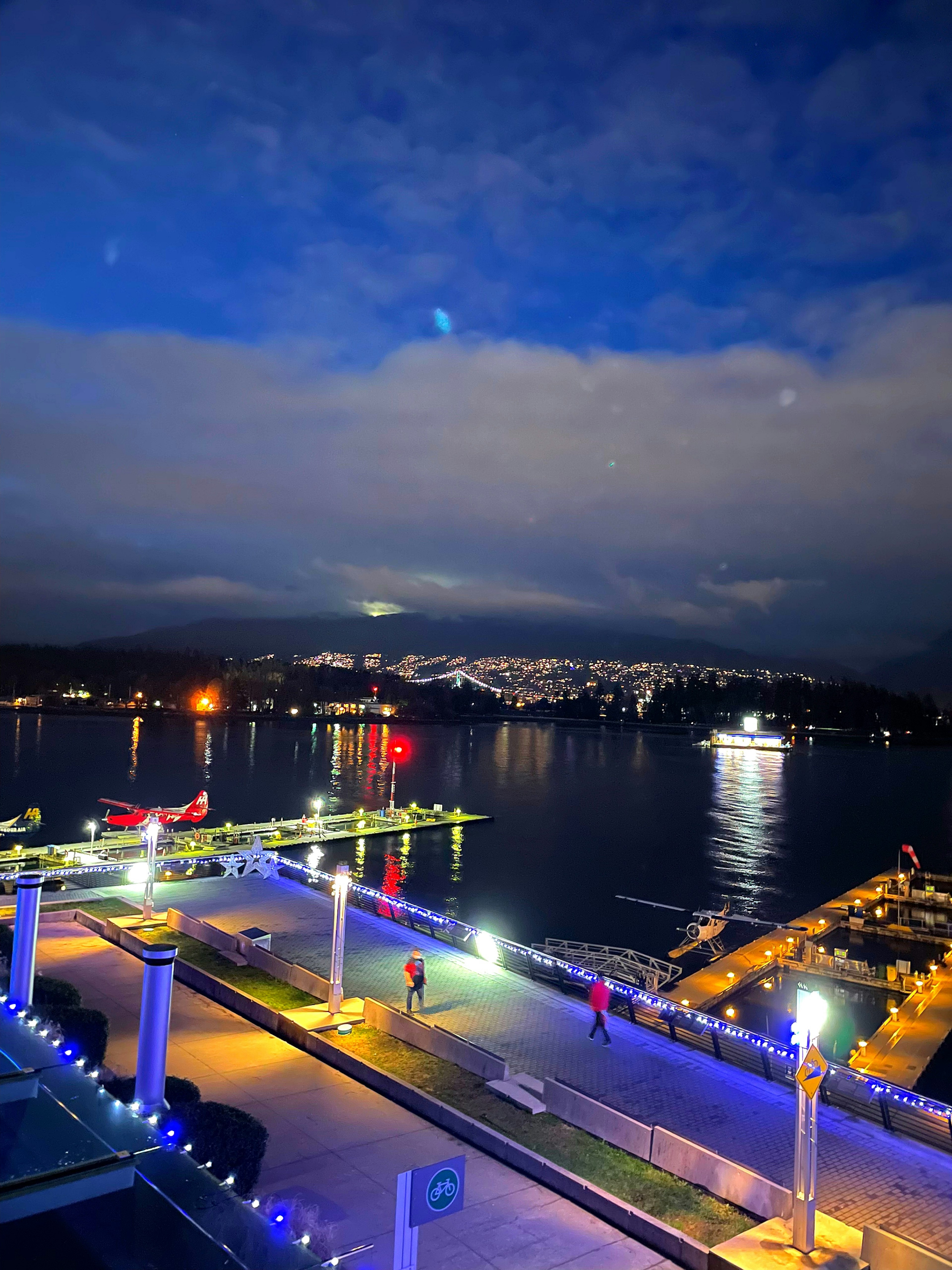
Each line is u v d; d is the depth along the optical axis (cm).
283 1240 1233
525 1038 2502
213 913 3759
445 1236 1508
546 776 17475
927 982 4572
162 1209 1257
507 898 7281
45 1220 1222
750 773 19962
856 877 8756
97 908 3703
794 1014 4269
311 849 8606
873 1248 1398
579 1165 1755
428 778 16200
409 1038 2356
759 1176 1603
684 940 6131
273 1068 2203
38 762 15550
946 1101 3259
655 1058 2384
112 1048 2180
